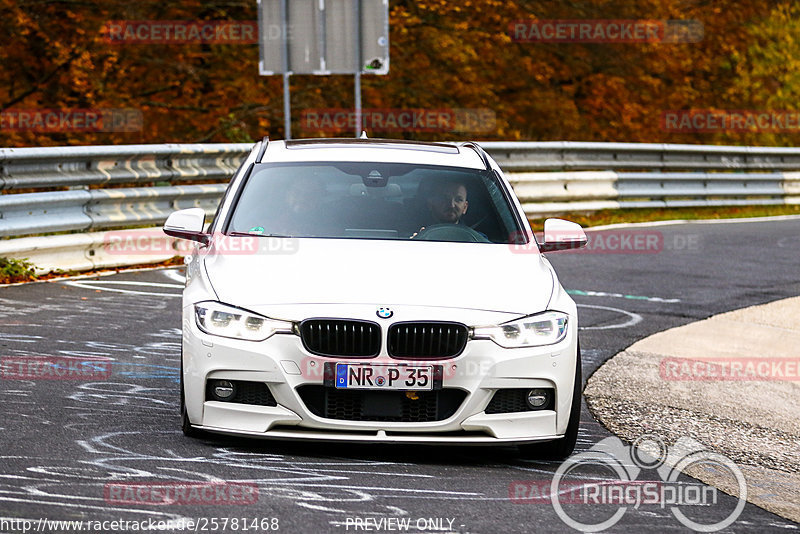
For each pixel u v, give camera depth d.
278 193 20.19
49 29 65.88
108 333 26.11
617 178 60.00
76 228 35.22
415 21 77.19
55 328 26.39
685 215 61.69
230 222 19.59
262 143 22.39
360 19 54.72
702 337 29.98
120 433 17.52
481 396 16.59
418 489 15.33
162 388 21.05
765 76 106.50
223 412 16.70
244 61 75.25
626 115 91.25
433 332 16.50
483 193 20.69
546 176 55.97
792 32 106.31
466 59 78.62
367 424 16.38
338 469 16.16
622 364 26.30
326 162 21.11
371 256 18.19
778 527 14.91
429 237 19.38
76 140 70.50
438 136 85.00
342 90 78.94
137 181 38.22
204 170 41.28
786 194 71.81
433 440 16.47
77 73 66.62
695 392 24.33
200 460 16.11
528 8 83.62
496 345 16.67
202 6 71.69
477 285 17.50
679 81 97.06
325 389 16.44
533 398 16.97
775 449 20.58
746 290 37.78
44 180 34.12
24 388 20.39
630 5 86.88
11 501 13.56
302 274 17.47
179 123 75.50
